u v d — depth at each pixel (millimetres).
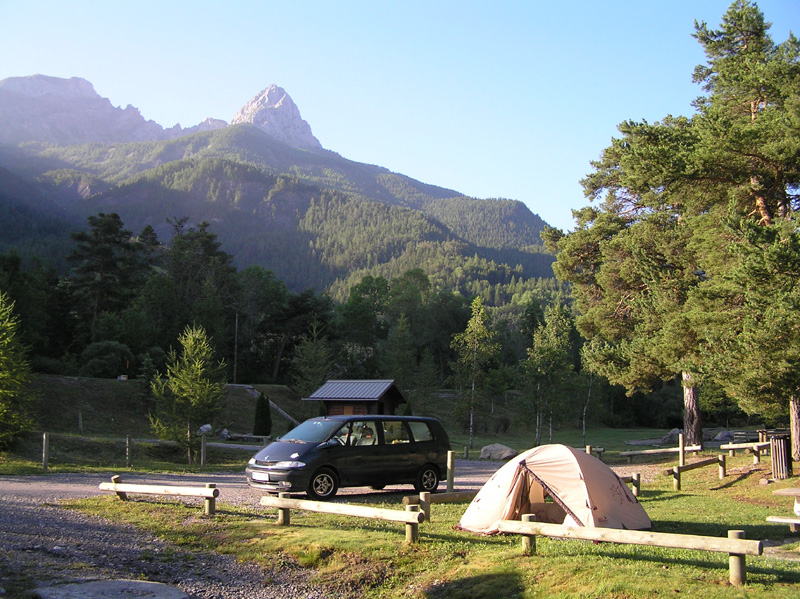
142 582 8148
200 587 8359
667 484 18812
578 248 29250
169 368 29297
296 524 11070
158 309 66438
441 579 8328
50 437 27938
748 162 17359
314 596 8195
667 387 83938
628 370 25625
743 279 15672
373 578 8562
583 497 10359
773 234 15562
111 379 46250
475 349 50812
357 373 74562
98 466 23172
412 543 9500
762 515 12664
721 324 17234
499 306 188500
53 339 65500
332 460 14297
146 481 18188
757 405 15984
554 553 8812
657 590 7043
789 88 17859
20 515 11211
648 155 17500
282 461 13922
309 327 72938
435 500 12117
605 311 28375
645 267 23234
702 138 17375
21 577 7848
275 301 82938
